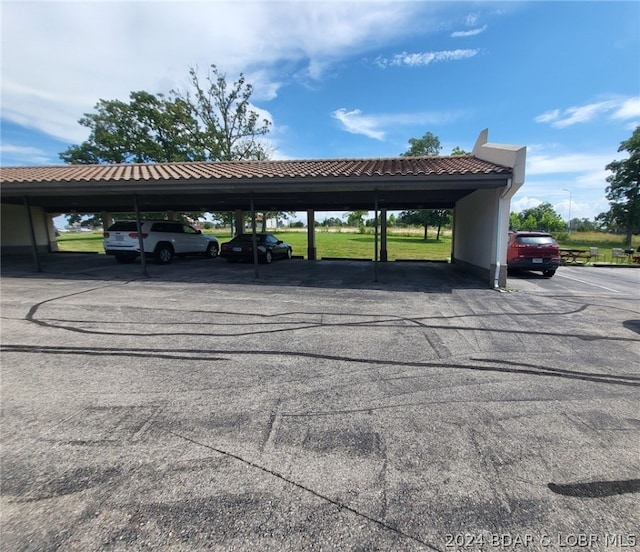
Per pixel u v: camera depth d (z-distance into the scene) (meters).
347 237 37.25
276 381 3.38
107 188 8.65
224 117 25.86
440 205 14.48
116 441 2.41
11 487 1.96
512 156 7.52
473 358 3.99
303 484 2.01
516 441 2.44
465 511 1.82
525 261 11.16
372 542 1.63
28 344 4.35
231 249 14.05
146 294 7.45
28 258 14.82
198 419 2.70
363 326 5.23
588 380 3.44
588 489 1.99
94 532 1.67
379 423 2.66
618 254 17.33
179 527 1.70
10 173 11.03
